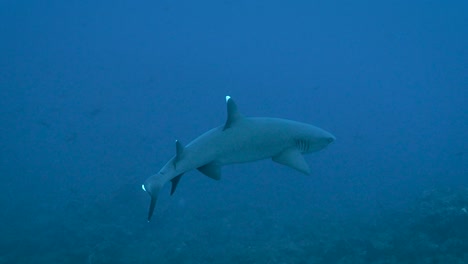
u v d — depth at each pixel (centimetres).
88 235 1931
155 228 2111
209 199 2933
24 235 2034
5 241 1909
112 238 1864
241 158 379
